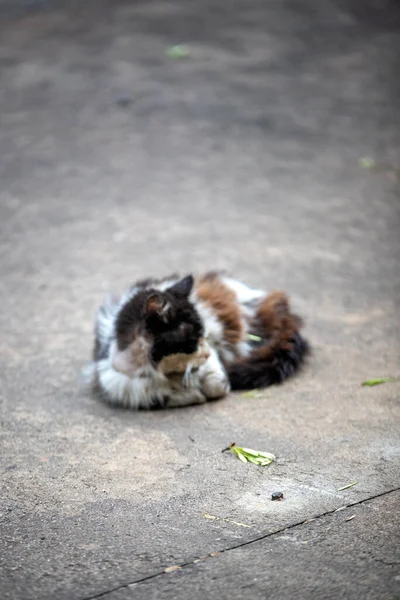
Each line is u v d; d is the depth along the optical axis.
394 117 16.14
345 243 11.60
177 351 7.41
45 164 14.54
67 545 5.45
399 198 13.09
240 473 6.29
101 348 8.02
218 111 16.47
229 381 7.91
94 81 17.81
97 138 15.48
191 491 6.07
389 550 5.25
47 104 16.88
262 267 10.88
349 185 13.59
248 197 13.27
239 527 5.58
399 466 6.29
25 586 5.03
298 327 8.40
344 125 15.88
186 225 12.34
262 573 5.06
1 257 11.42
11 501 6.02
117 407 7.67
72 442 6.93
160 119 16.16
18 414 7.46
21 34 20.72
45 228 12.33
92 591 4.96
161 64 18.59
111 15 21.92
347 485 6.05
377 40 19.84
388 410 7.21
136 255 11.38
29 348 8.89
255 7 22.33
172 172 14.21
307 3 22.53
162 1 22.98
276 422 7.12
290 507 5.80
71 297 10.18
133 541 5.46
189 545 5.39
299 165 14.38
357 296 9.95
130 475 6.34
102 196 13.38
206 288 8.30
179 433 7.05
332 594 4.84
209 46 19.62
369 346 8.62
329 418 7.12
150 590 4.95
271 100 16.94
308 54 19.16
